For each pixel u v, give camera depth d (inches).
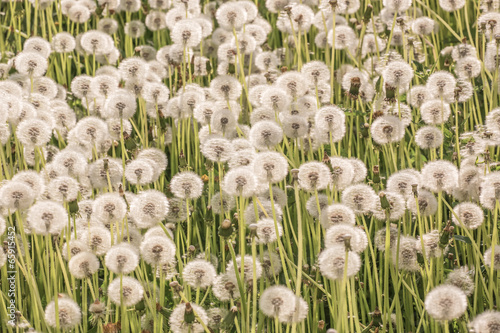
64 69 312.8
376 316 171.0
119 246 168.2
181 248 214.8
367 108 271.4
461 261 213.3
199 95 248.7
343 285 154.3
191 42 269.9
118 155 262.4
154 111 266.5
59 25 344.2
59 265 191.8
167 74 303.4
